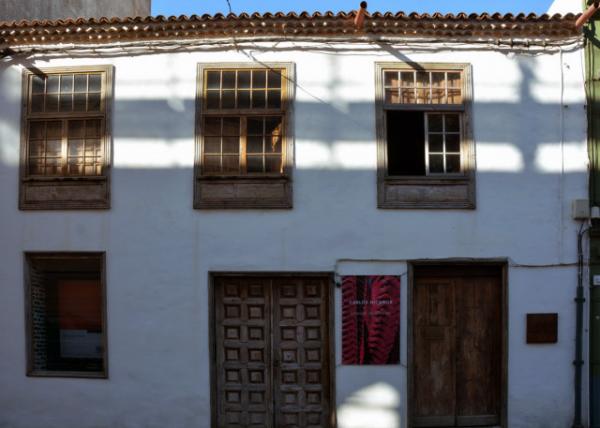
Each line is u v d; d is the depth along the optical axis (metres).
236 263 7.15
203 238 7.18
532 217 7.18
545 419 7.09
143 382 7.13
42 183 7.38
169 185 7.25
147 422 7.11
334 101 7.27
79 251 7.25
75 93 7.52
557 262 7.15
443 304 7.31
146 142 7.31
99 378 7.17
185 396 7.10
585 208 7.08
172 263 7.18
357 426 7.05
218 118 7.39
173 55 7.38
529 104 7.29
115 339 7.16
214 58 7.38
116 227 7.24
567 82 7.30
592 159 7.24
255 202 7.18
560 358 7.12
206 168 7.35
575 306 7.14
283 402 7.20
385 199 7.18
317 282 7.27
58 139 7.55
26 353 7.27
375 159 7.21
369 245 7.12
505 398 7.10
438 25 7.17
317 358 7.22
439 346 7.30
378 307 7.10
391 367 7.09
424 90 7.40
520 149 7.25
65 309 7.54
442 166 7.36
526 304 7.14
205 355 7.12
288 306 7.26
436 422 7.23
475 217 7.18
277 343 7.23
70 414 7.18
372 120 7.25
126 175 7.29
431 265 7.20
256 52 7.34
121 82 7.39
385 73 7.38
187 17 7.15
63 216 7.31
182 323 7.14
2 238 7.37
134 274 7.20
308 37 7.31
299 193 7.18
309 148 7.22
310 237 7.14
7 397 7.27
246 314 7.27
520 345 7.12
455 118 7.42
